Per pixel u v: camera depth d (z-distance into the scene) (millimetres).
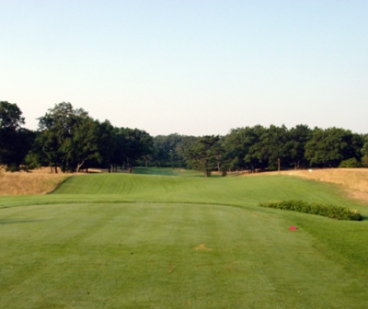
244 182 51031
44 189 47312
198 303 7707
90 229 13812
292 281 9141
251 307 7613
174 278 9062
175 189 49562
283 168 105125
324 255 11375
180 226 14906
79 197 28078
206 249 11609
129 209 19141
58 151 71625
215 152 96562
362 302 8047
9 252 10703
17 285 8359
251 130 111500
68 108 76938
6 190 46000
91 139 71875
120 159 94812
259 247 12062
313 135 97125
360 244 12578
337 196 39969
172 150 178000
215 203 24453
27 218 15891
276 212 20391
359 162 88562
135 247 11539
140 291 8211
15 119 71062
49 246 11383
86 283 8570
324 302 7984
